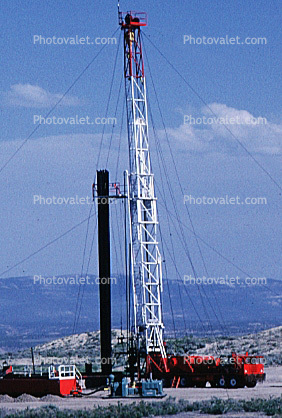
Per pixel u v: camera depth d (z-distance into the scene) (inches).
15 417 3676.2
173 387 5541.3
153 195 6328.7
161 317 6156.5
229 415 3698.3
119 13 6555.1
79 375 5595.5
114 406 3969.0
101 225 5949.8
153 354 5949.8
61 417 3629.4
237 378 5398.6
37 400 4677.7
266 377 6264.8
